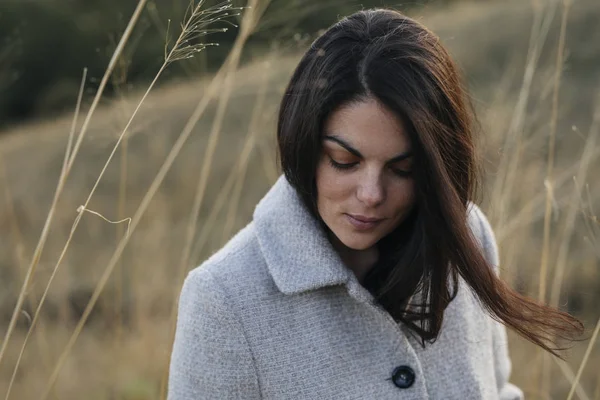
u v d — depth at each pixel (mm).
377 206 1007
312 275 1130
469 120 1070
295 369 1142
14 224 1951
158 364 2580
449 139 1018
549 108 4223
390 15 1026
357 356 1175
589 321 3004
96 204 5180
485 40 6730
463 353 1285
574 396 2633
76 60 7254
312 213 1146
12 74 2100
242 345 1119
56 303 3000
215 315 1117
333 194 1021
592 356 2930
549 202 1692
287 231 1154
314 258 1134
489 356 1359
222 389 1122
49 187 5605
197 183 4711
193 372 1134
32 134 7043
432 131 970
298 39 1604
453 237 1040
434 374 1253
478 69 6105
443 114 1004
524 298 1169
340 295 1184
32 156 6305
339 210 1028
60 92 4379
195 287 1138
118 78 1476
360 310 1185
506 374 1452
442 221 1037
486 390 1313
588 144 1978
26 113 8211
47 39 7426
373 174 984
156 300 2881
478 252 1067
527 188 2326
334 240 1207
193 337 1133
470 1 8047
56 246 3688
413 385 1189
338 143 977
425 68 976
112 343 2850
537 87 4441
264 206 1214
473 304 1319
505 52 6387
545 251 1679
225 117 5910
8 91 8023
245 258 1169
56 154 6160
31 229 4691
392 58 960
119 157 5754
